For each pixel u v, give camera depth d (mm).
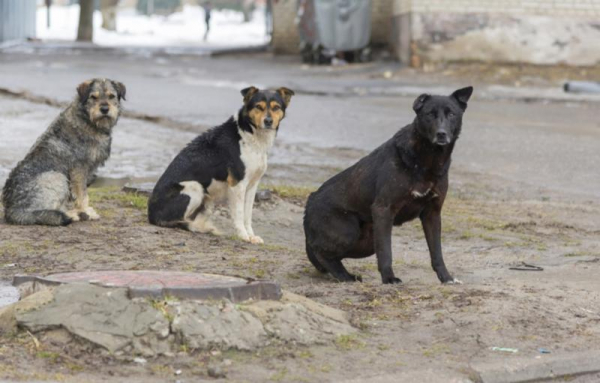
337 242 11547
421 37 44438
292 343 8430
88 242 12805
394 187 10773
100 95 14188
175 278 9086
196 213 14141
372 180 11078
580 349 8625
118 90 14484
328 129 27797
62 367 7688
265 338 8367
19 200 13867
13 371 7512
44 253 12133
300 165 22266
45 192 13906
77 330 8062
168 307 8266
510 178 21484
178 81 40125
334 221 11523
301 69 45719
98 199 16078
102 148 14438
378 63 47125
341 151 24469
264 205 16547
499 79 41844
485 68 43969
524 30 44594
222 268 11750
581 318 9484
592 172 22406
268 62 49688
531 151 24797
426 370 7980
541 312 9547
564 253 13930
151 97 33594
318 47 47594
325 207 11594
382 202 10898
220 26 94438
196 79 41188
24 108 29344
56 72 42094
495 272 12320
